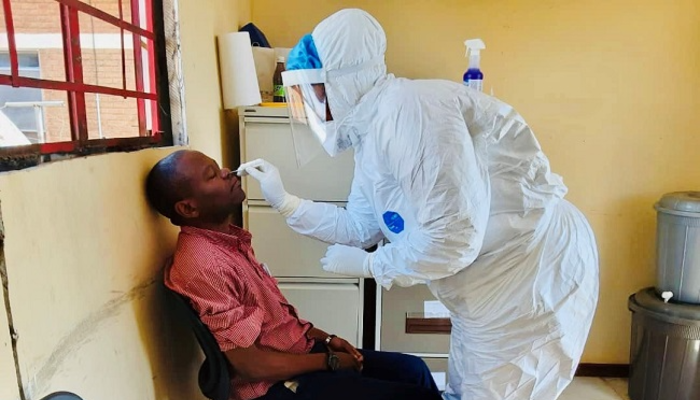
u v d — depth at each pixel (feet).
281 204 4.98
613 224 7.73
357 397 3.69
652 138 7.47
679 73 7.27
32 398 1.98
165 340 3.61
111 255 2.82
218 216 3.64
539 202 4.19
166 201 3.43
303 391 3.62
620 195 7.64
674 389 6.84
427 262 3.80
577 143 7.52
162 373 3.52
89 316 2.53
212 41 5.42
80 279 2.44
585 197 7.67
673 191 7.59
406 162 3.67
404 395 3.74
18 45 2.36
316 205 5.17
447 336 6.58
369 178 4.31
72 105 2.82
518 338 4.29
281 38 7.32
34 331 2.02
